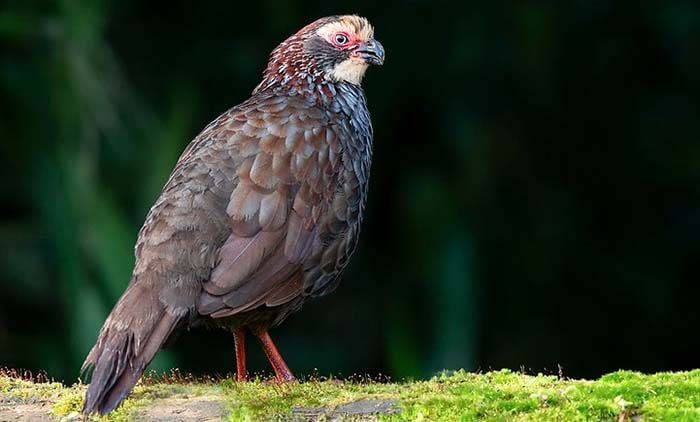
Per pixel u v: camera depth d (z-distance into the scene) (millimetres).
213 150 7859
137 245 7582
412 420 6316
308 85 8656
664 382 6602
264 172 7871
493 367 15383
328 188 8156
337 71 8742
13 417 6762
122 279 13062
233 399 6777
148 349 7133
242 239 7715
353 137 8516
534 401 6348
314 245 8102
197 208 7598
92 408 6637
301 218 7992
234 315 7953
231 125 8086
